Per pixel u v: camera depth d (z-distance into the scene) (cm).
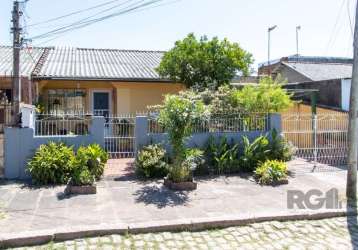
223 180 994
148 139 1082
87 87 1522
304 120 1252
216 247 583
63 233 600
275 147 1133
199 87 1306
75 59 1694
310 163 1221
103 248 568
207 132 1129
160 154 1020
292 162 1231
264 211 738
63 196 822
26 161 980
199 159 1020
